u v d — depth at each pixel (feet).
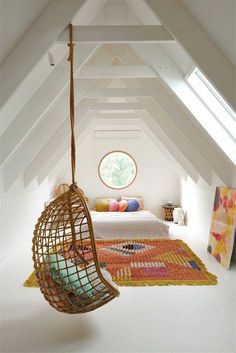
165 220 24.56
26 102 10.43
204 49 7.69
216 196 15.11
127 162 25.35
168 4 7.74
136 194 25.38
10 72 8.04
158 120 16.56
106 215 20.70
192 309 8.50
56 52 9.52
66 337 7.09
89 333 7.26
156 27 8.19
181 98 11.14
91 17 9.71
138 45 10.62
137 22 10.54
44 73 9.89
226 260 12.14
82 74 11.64
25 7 7.27
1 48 7.72
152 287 10.20
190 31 7.68
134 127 25.17
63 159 21.95
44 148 17.04
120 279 10.87
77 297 7.18
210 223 16.74
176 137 16.62
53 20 7.88
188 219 22.16
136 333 7.23
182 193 24.18
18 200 16.12
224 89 7.66
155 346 6.64
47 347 6.68
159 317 8.03
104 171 25.22
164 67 10.73
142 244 16.35
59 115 14.37
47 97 11.38
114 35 8.16
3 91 8.07
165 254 14.30
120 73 11.62
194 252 14.71
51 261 7.48
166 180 25.49
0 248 13.23
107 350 6.54
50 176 23.13
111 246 16.01
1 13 7.06
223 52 7.60
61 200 7.82
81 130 17.48
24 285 10.50
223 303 8.86
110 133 25.18
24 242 16.89
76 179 25.14
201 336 7.07
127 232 18.30
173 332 7.26
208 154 14.32
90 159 25.13
